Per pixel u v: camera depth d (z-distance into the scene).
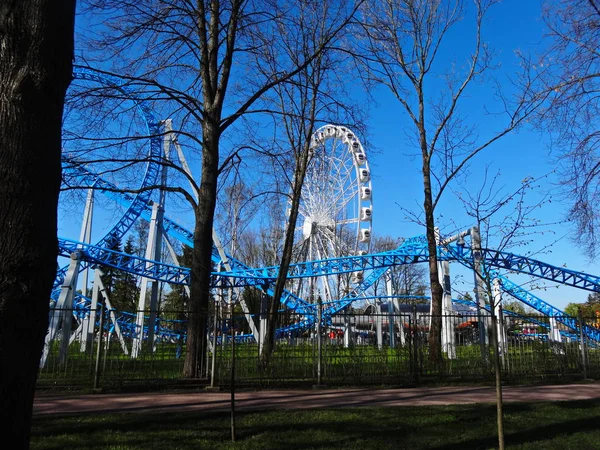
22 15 4.87
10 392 4.37
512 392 14.03
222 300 13.11
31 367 4.55
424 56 22.91
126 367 13.73
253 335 24.73
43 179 4.79
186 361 14.25
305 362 14.81
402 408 11.09
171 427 9.17
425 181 22.33
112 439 8.38
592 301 54.97
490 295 8.35
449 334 20.89
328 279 46.09
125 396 12.39
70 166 15.11
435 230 15.45
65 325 16.19
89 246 31.05
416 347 15.64
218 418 9.87
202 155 15.75
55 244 4.91
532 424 10.12
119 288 54.56
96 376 13.07
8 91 4.75
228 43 16.39
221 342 14.15
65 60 5.11
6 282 4.45
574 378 16.88
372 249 73.44
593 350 17.69
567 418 10.66
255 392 13.38
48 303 4.79
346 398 12.54
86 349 15.15
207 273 14.98
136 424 9.28
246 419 9.82
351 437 8.80
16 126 4.70
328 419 9.93
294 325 15.70
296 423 9.57
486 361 16.33
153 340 16.14
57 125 5.03
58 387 13.11
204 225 15.20
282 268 21.64
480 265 9.55
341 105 18.42
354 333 19.70
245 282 35.25
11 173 4.62
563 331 21.41
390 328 16.36
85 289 36.50
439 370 16.11
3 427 4.30
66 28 5.13
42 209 4.75
